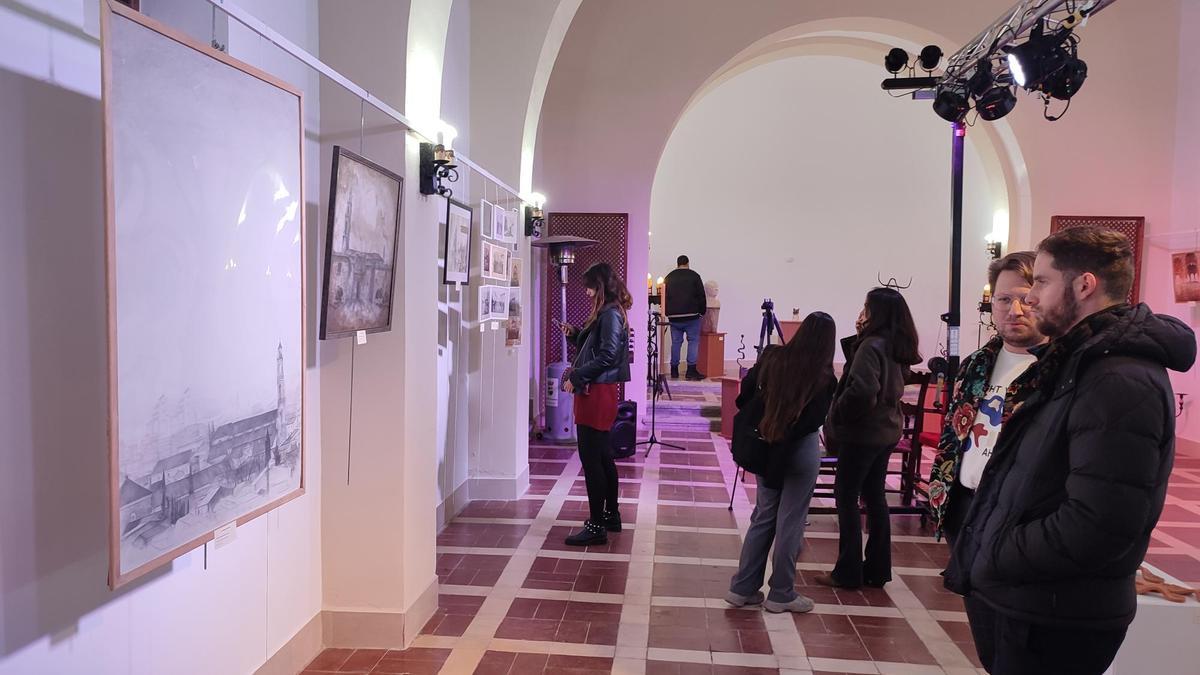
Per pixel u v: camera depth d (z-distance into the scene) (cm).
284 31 286
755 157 1327
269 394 232
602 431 462
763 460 355
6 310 162
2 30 160
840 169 1312
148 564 178
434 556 363
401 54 313
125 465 168
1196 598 254
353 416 320
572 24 808
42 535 172
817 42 988
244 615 261
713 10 807
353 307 277
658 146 818
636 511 543
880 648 331
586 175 823
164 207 179
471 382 563
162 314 180
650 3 805
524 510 541
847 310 1327
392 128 314
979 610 187
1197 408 795
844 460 386
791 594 368
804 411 342
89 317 185
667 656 321
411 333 328
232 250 209
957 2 809
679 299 1112
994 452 176
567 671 306
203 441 198
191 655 229
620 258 821
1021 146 852
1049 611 159
